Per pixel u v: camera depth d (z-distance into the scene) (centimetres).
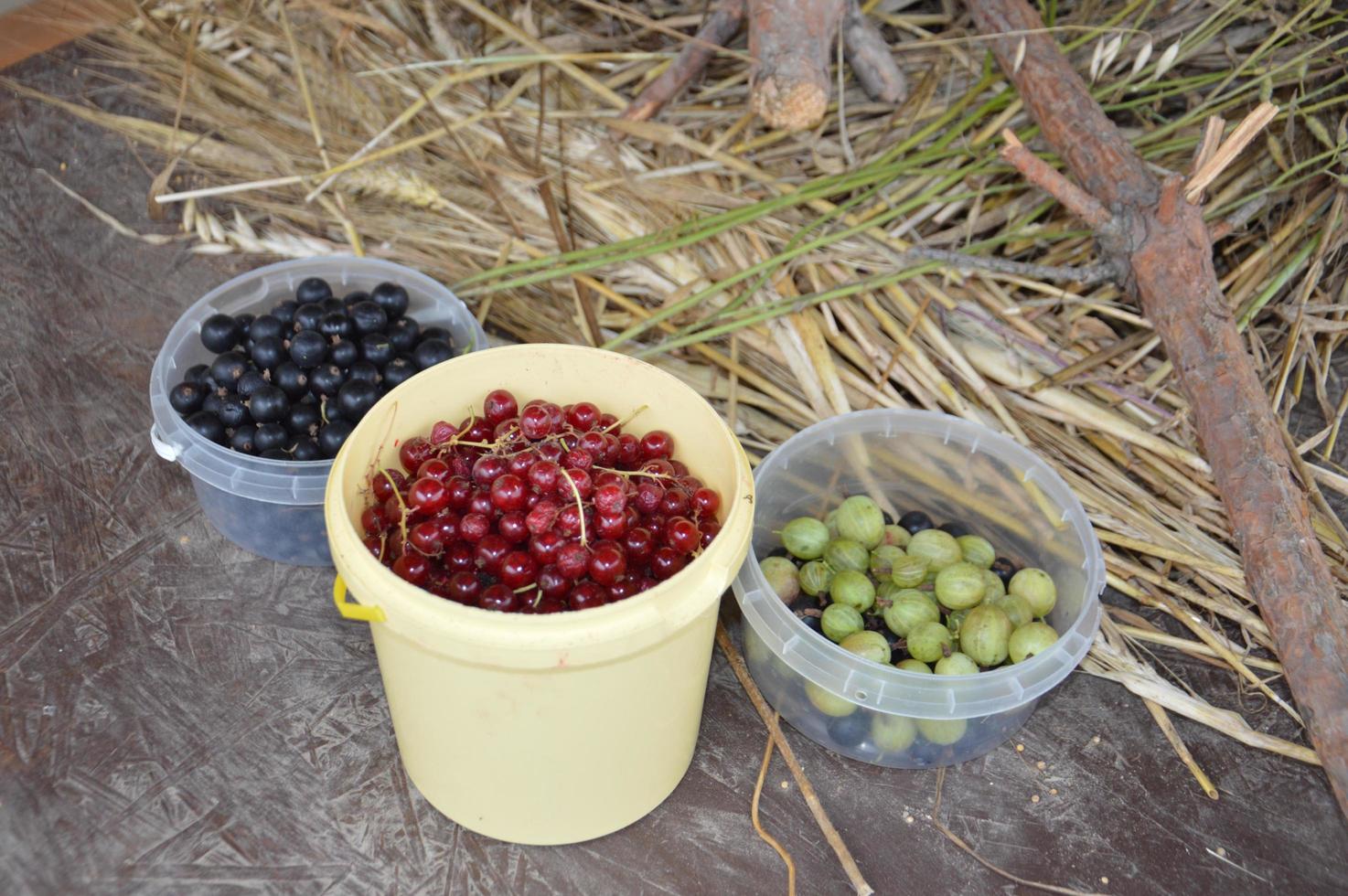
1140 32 55
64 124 58
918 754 40
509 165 55
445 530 36
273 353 44
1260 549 43
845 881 38
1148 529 47
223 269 54
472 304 54
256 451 42
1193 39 57
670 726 37
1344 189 51
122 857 37
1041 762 41
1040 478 43
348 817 38
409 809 39
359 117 56
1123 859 39
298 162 55
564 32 61
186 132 56
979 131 57
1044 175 46
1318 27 54
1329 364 53
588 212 54
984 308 52
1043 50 51
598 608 32
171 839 37
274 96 57
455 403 39
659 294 53
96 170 57
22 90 59
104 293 52
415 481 37
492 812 37
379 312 45
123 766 39
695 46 55
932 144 57
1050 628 40
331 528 34
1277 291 52
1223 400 45
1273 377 51
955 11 62
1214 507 47
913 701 37
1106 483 49
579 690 33
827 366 50
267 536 44
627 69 60
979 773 41
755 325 52
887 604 42
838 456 45
